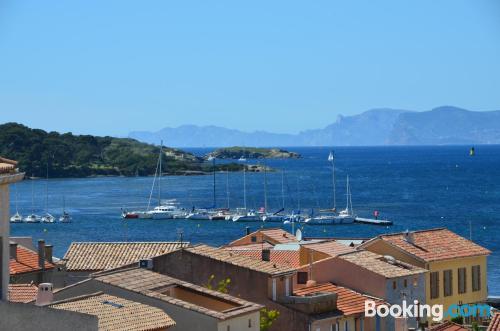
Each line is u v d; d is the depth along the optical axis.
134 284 56.09
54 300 53.75
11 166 33.38
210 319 53.38
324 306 68.31
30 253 78.25
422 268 84.31
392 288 77.81
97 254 81.75
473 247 92.25
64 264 78.38
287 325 66.56
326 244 86.81
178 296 58.50
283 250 85.50
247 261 69.25
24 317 29.98
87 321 30.58
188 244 84.75
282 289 67.62
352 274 77.44
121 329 46.53
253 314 57.22
